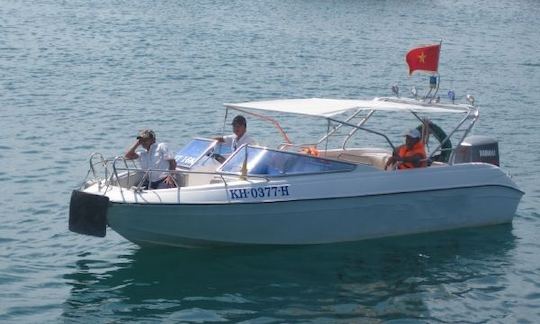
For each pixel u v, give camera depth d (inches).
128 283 554.6
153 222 579.2
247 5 3100.4
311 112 615.5
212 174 602.2
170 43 1940.2
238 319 504.7
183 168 640.4
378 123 1119.6
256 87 1423.5
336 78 1569.9
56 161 872.9
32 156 890.7
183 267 582.6
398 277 577.6
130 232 585.9
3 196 742.5
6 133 990.4
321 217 613.6
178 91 1338.6
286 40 2138.3
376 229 637.3
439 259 611.8
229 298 535.2
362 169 624.4
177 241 597.3
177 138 1010.1
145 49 1809.8
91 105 1186.6
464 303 540.4
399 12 3240.7
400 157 647.1
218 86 1409.9
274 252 611.8
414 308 529.3
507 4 3978.8
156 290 545.0
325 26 2573.8
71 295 533.6
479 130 1135.6
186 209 576.1
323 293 546.9
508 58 2015.3
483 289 564.1
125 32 2107.5
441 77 1656.0
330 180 612.1
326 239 625.0
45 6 2657.5
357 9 3225.9
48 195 749.3
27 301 521.7
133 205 567.2
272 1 3297.2
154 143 615.2
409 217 644.7
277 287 554.3
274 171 604.7
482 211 676.1
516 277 585.6
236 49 1898.4
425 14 3230.8
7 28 2041.1
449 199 656.4
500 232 676.1
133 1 2974.9
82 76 1433.3
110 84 1369.3
